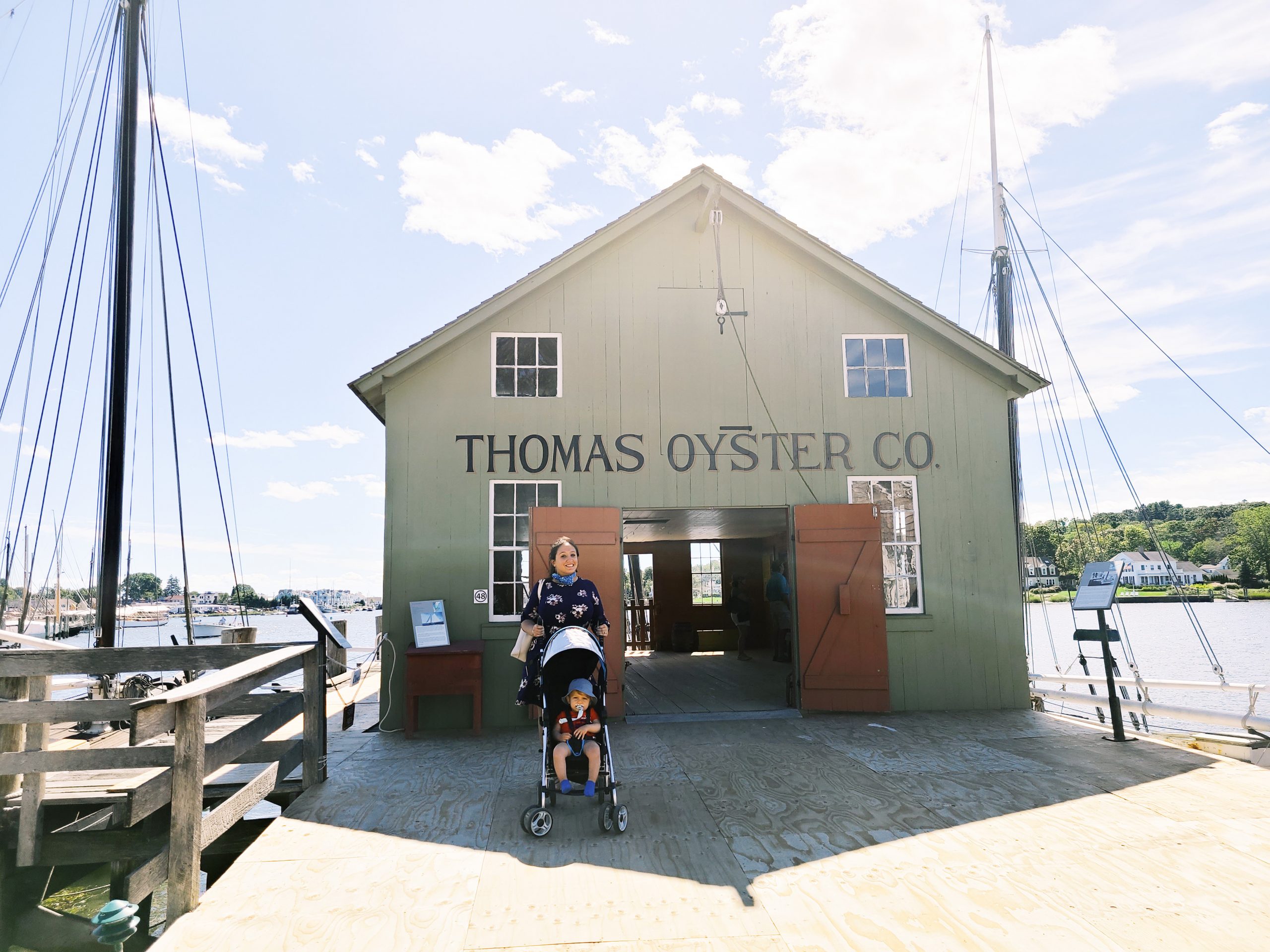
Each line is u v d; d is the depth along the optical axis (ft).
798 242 31.89
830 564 30.14
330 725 30.04
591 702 16.76
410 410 30.09
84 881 23.09
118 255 34.32
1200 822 16.66
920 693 30.45
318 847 15.81
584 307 31.45
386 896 13.42
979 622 31.04
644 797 19.03
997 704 30.63
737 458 31.24
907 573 31.40
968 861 14.60
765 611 57.98
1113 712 24.82
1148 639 122.42
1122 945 11.28
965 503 31.81
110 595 32.76
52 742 26.68
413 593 29.07
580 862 14.84
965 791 19.17
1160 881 13.57
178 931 12.23
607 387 31.07
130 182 34.88
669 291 31.89
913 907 12.64
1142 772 20.79
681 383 31.42
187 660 19.44
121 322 34.04
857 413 31.96
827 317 32.45
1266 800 18.15
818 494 31.40
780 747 24.31
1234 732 25.21
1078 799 18.37
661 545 61.05
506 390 30.71
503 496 30.17
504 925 12.26
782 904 12.86
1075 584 139.13
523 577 29.76
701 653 57.41
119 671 18.81
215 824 15.25
